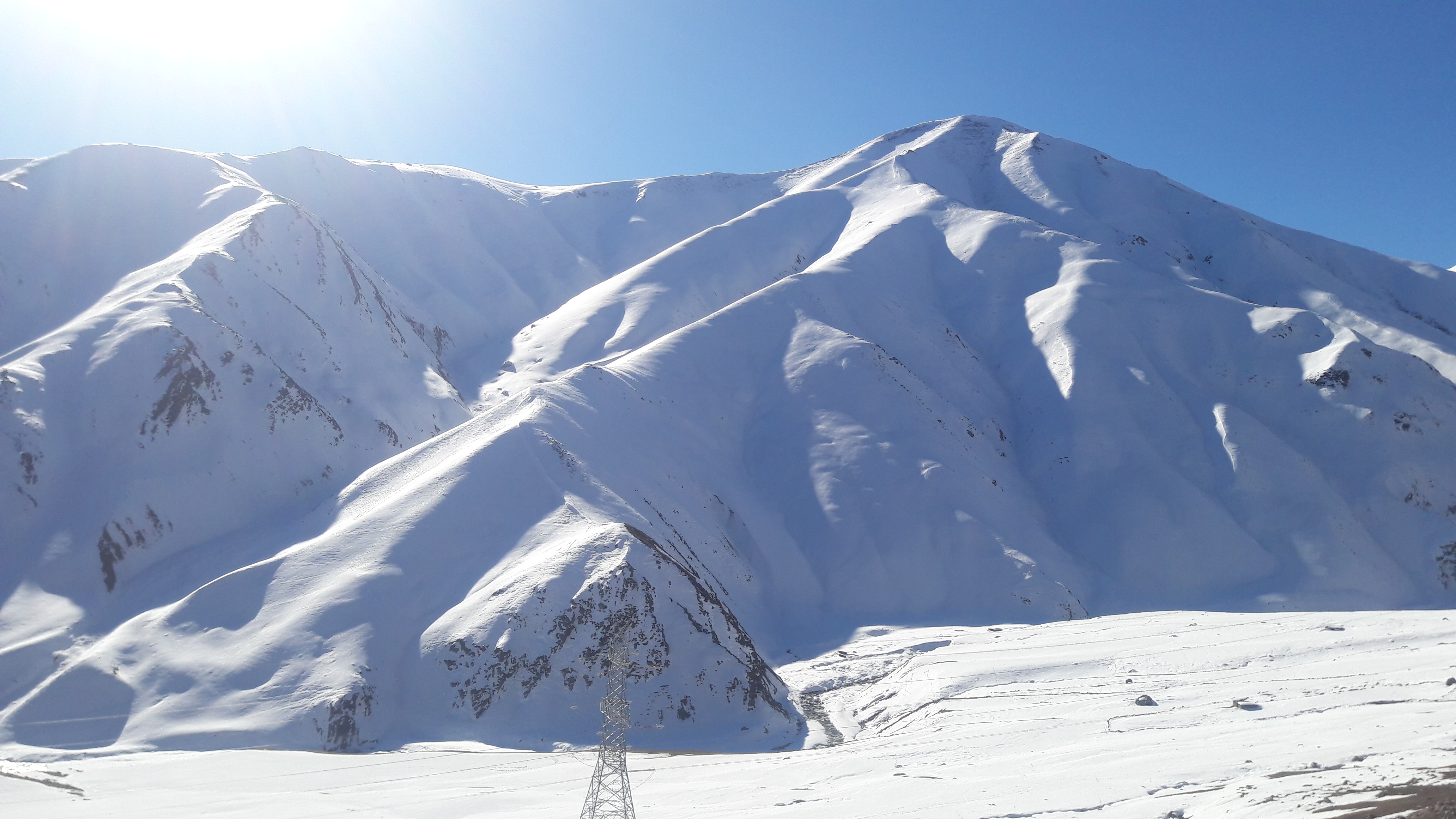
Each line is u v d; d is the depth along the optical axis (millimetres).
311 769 33750
